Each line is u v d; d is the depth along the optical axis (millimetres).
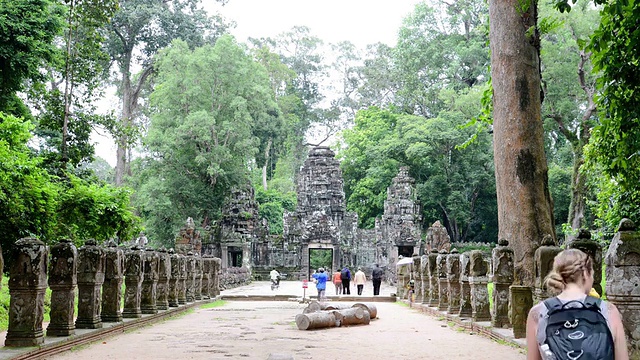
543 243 12000
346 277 35125
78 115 29938
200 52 53688
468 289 18031
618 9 11219
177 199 54188
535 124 16047
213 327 17719
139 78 63938
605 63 12578
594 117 46000
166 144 51250
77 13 30000
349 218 60094
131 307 17875
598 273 10109
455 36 67688
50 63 27703
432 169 64062
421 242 55594
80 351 12461
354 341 14344
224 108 55156
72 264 13055
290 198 76312
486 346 13305
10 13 24469
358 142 71125
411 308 26516
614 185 18781
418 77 68750
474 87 60125
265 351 12609
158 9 57188
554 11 41500
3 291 21062
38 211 17375
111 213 22203
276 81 80812
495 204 65438
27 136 18906
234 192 56000
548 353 4281
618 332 4316
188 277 26344
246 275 50688
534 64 16281
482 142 61625
